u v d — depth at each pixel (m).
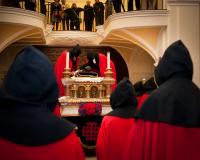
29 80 1.68
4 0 13.47
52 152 1.63
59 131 1.69
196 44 11.01
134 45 16.05
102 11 15.74
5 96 1.63
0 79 15.90
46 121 1.67
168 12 11.06
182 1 10.99
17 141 1.60
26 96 1.67
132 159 2.24
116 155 3.40
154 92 2.28
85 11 16.00
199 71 10.91
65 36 15.39
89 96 6.44
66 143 1.68
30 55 1.75
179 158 2.07
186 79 2.27
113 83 6.38
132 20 11.48
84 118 6.41
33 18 11.58
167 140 2.10
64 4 16.50
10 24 11.22
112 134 3.44
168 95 2.19
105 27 14.03
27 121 1.64
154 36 11.97
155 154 2.12
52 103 1.76
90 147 6.45
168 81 2.28
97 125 6.43
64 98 6.23
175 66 2.26
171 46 2.34
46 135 1.64
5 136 1.60
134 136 2.25
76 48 7.19
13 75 1.71
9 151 1.58
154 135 2.14
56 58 16.31
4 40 11.80
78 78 6.38
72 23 16.02
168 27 11.05
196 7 11.03
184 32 11.00
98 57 7.10
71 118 6.39
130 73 16.58
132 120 3.44
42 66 1.73
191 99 2.17
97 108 6.12
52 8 15.48
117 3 12.84
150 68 16.58
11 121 1.63
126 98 3.49
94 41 15.77
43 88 1.69
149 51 12.20
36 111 1.67
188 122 2.10
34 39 14.96
